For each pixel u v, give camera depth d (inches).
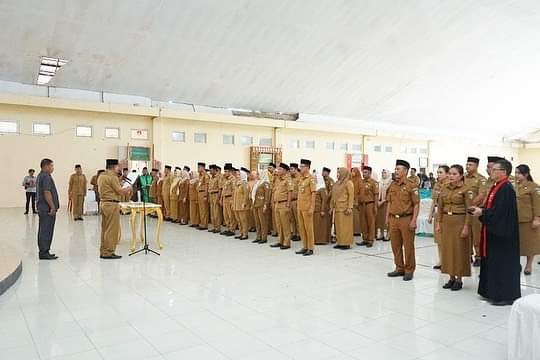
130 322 137.3
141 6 361.4
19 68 455.5
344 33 431.8
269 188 298.5
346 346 118.5
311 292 173.0
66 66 455.2
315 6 382.9
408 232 194.1
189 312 147.2
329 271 211.0
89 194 489.4
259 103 618.8
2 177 509.0
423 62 516.7
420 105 685.9
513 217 153.8
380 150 819.4
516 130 928.3
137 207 258.4
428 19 416.8
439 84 594.6
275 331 129.7
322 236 297.4
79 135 550.9
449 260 178.9
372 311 149.3
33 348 116.8
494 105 717.9
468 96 656.4
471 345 119.6
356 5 387.2
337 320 139.8
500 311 149.7
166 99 579.5
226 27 405.1
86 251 260.5
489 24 436.1
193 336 125.5
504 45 485.4
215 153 645.3
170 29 398.3
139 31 396.8
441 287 182.1
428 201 340.5
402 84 586.9
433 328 132.9
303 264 227.3
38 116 526.3
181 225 398.6
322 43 450.6
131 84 518.3
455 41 466.3
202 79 517.7
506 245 155.9
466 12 411.8
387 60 504.7
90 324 135.3
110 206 239.3
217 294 169.3
